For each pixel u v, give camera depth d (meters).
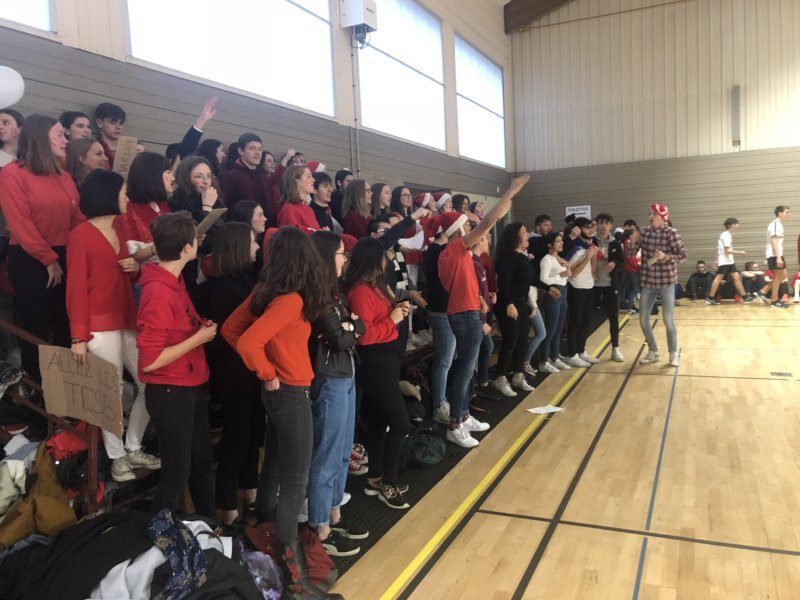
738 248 11.66
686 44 11.70
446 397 4.85
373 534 2.88
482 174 11.63
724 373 5.74
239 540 2.36
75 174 3.03
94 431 2.41
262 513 2.55
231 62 5.39
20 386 2.76
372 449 3.24
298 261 2.24
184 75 4.78
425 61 9.52
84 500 2.44
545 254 6.08
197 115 4.92
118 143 3.32
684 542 2.70
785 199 11.24
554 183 12.98
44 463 2.44
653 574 2.46
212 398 2.76
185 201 3.11
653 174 12.15
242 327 2.37
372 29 7.23
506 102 12.97
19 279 2.72
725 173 11.62
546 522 2.95
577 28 12.48
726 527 2.81
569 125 12.77
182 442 2.26
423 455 3.70
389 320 2.90
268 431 2.52
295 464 2.29
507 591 2.39
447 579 2.50
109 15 4.13
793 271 11.30
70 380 2.44
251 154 4.06
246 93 5.50
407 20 8.93
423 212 4.27
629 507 3.07
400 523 2.99
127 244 2.66
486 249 4.20
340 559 2.66
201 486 2.46
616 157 12.41
